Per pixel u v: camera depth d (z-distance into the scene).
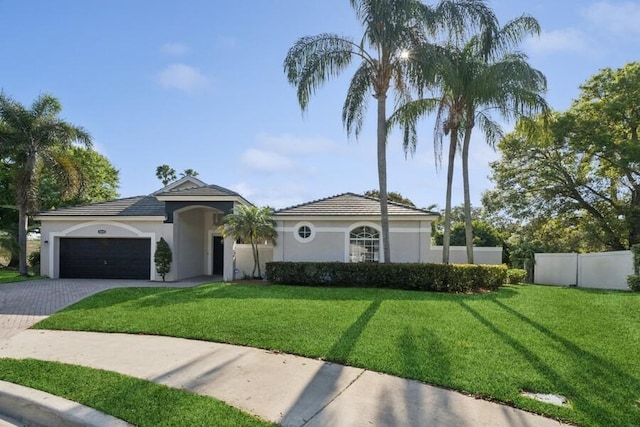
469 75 16.36
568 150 26.47
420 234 19.81
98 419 4.49
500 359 6.59
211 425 4.34
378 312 10.12
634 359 6.64
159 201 22.67
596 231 27.11
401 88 16.62
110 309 10.91
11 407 5.11
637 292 14.64
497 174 29.61
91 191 35.44
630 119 24.30
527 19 16.48
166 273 20.30
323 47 15.92
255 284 16.62
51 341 7.94
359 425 4.44
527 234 29.92
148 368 6.27
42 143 21.61
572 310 10.80
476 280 15.41
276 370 6.20
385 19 14.80
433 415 4.69
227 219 19.41
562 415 4.66
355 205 21.00
